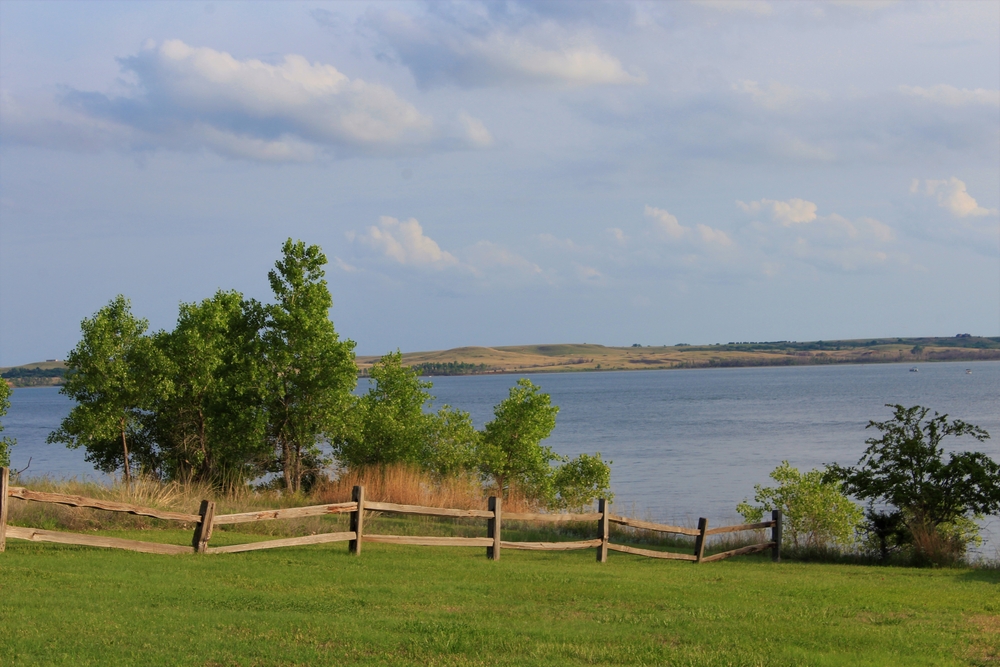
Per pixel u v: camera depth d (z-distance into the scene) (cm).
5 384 1964
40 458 4822
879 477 1791
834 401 10462
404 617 856
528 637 777
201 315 2111
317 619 816
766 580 1253
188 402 2120
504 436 2411
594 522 2080
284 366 2156
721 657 729
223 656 677
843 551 1778
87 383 1978
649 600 1007
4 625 732
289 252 2222
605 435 6369
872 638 815
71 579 940
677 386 18475
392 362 2527
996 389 12556
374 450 2394
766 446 5291
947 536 1706
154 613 809
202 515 1188
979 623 901
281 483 2309
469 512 1348
